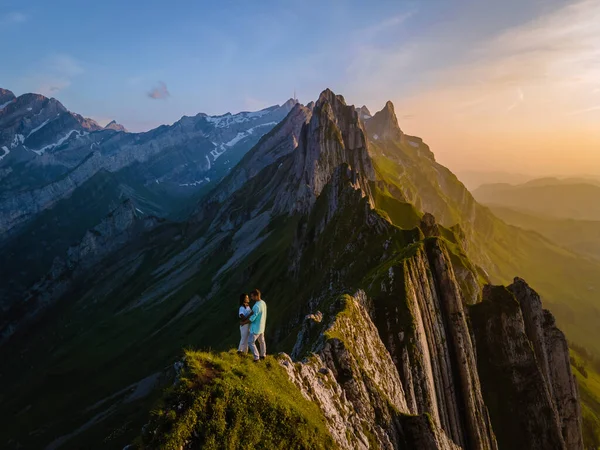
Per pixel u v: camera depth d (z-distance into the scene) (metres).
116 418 145.62
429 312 61.00
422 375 50.38
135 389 163.38
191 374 22.06
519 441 66.12
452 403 56.72
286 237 186.75
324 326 44.09
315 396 28.88
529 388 70.38
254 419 21.91
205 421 20.56
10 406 185.00
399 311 54.88
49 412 172.75
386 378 43.31
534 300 85.38
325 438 24.56
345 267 90.44
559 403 81.88
